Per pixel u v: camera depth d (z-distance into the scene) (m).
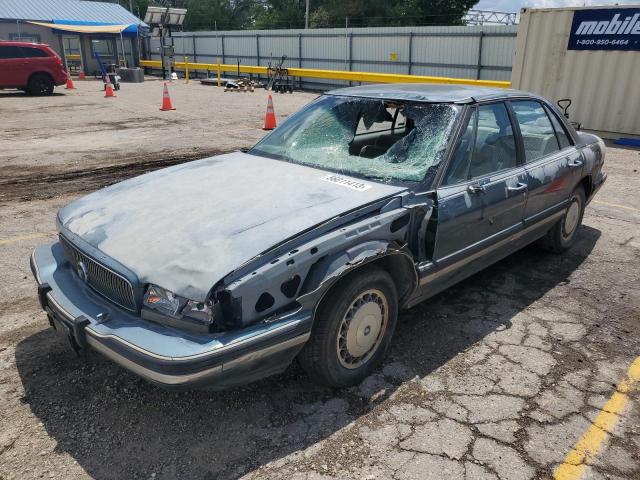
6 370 3.13
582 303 4.10
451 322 3.78
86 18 33.62
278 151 3.90
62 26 29.12
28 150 9.63
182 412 2.80
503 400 2.94
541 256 5.04
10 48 18.92
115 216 2.94
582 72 11.22
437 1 48.75
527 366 3.26
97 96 19.91
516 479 2.40
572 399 2.96
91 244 2.74
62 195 6.82
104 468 2.43
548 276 4.58
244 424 2.72
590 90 11.20
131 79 28.19
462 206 3.32
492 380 3.12
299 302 2.51
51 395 2.92
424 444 2.60
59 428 2.67
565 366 3.27
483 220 3.54
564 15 11.17
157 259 2.49
